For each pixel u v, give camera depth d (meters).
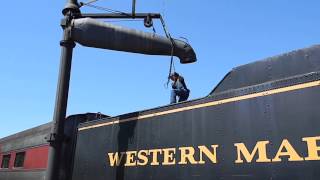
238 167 4.65
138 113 6.57
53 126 8.21
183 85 7.37
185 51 8.53
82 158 7.65
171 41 8.45
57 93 8.35
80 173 7.57
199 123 5.34
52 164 8.03
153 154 5.99
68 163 8.17
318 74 4.11
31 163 10.06
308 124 4.07
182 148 5.50
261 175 4.38
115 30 8.25
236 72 5.25
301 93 4.22
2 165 12.21
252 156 4.52
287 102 4.32
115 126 7.02
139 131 6.42
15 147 11.53
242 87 5.05
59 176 8.24
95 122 7.63
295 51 4.61
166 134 5.85
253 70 5.03
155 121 6.14
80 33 8.26
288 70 4.62
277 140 4.32
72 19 8.54
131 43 8.25
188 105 5.61
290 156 4.14
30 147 10.42
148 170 6.00
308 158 3.98
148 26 8.80
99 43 8.27
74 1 8.83
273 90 4.51
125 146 6.63
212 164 4.99
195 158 5.26
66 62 8.41
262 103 4.59
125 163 6.52
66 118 8.82
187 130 5.50
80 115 8.51
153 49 8.34
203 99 5.39
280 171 4.20
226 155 4.84
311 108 4.08
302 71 4.46
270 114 4.46
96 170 7.18
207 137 5.16
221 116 5.05
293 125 4.20
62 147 8.44
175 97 7.31
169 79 7.52
